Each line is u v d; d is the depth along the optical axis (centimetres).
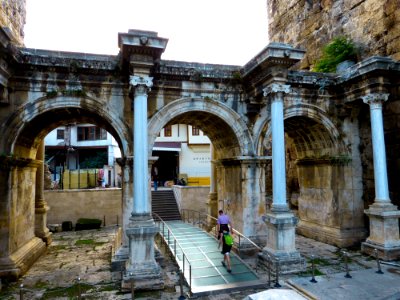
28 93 1092
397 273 1063
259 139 1319
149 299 889
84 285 1001
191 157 3806
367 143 1460
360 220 1455
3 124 1061
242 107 1307
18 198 1174
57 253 1395
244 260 1216
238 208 1332
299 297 492
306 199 1680
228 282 982
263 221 1233
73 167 3941
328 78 1398
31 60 1068
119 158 1180
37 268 1178
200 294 909
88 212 2105
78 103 1133
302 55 1098
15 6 1362
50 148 3897
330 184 1480
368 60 1234
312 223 1623
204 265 1118
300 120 1468
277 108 1134
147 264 978
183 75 1216
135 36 977
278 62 1089
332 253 1323
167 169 4003
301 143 1661
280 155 1136
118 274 1100
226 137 1396
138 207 1011
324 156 1512
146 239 992
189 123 1521
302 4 2019
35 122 1168
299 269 1080
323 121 1412
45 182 2305
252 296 494
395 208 1251
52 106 1109
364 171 1473
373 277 1026
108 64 1136
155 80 1202
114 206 2162
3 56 963
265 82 1170
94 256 1343
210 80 1262
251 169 1287
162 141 3819
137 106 1037
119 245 1218
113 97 1170
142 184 1019
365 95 1292
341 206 1435
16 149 1123
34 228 1460
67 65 1098
